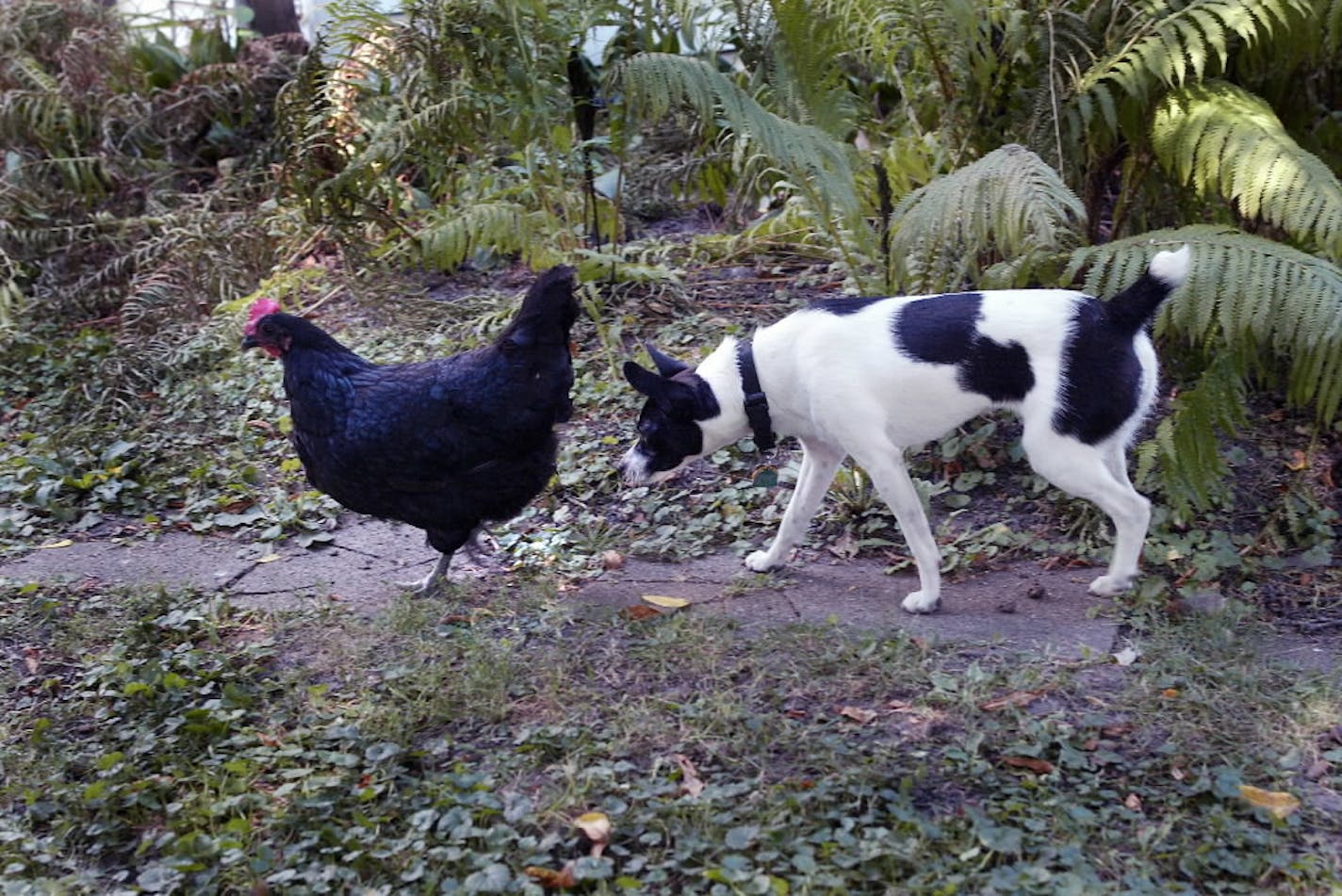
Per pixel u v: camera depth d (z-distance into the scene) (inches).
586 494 90.7
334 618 77.4
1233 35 91.8
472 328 109.8
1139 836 57.8
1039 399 72.1
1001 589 78.0
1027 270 85.6
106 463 98.5
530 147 103.2
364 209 111.7
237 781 63.3
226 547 88.3
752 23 93.7
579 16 99.0
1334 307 77.7
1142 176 94.3
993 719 65.1
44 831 62.2
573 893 56.7
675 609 76.4
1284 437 89.7
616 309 109.9
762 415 76.6
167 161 138.6
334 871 57.8
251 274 123.2
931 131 101.6
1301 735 63.7
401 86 104.8
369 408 76.5
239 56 152.1
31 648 75.9
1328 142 96.7
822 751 63.2
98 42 139.5
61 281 127.9
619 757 64.0
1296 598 76.2
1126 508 73.4
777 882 55.2
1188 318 81.4
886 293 88.8
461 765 63.4
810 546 84.0
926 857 56.8
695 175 121.4
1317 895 54.9
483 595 79.7
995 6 91.7
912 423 74.4
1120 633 72.7
